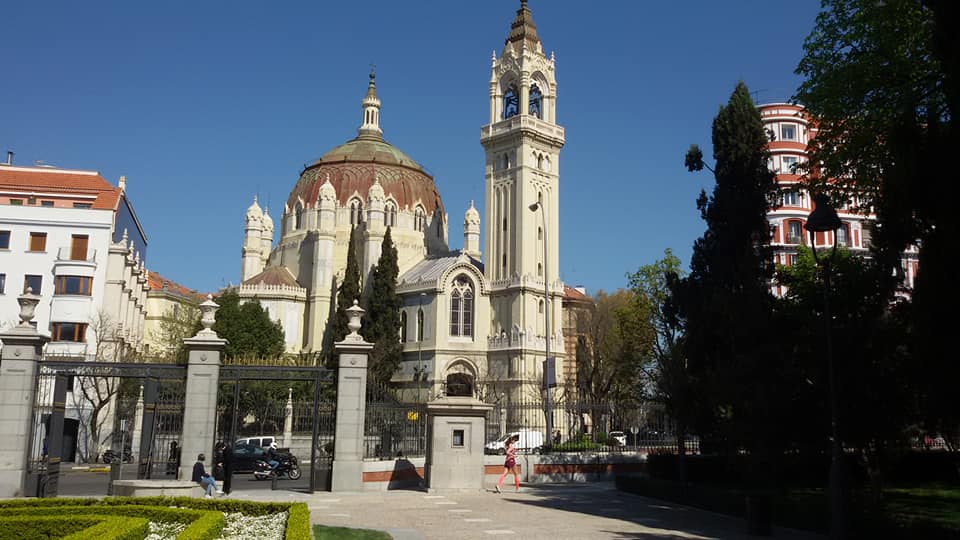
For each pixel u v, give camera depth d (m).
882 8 32.81
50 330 67.44
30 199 77.75
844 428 26.91
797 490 31.52
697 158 37.12
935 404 20.67
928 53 31.14
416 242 115.69
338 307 91.75
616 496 34.34
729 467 33.16
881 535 20.61
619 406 50.34
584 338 107.12
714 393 28.95
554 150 106.38
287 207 121.94
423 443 39.44
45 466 30.08
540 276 101.06
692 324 34.03
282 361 67.25
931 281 19.97
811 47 36.94
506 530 23.03
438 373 96.12
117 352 65.56
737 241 35.34
